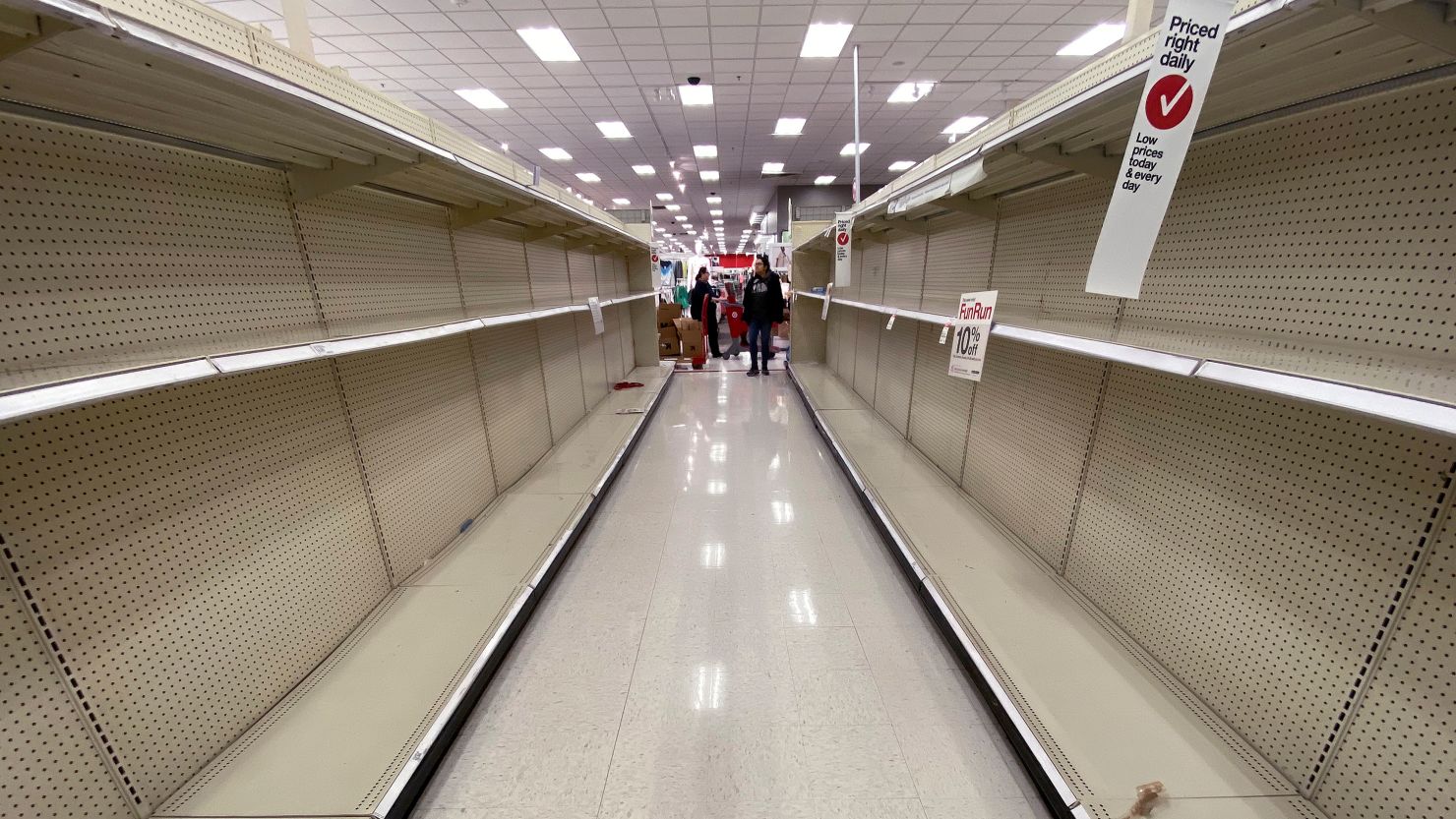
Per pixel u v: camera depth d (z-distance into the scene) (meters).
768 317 7.41
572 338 4.30
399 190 2.09
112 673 1.05
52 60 0.81
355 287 1.82
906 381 3.66
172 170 1.21
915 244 3.54
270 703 1.38
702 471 3.78
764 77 7.24
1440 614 0.89
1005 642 1.55
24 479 0.93
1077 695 1.36
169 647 1.15
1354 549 1.01
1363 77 0.97
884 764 1.49
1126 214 0.90
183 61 0.77
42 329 0.98
